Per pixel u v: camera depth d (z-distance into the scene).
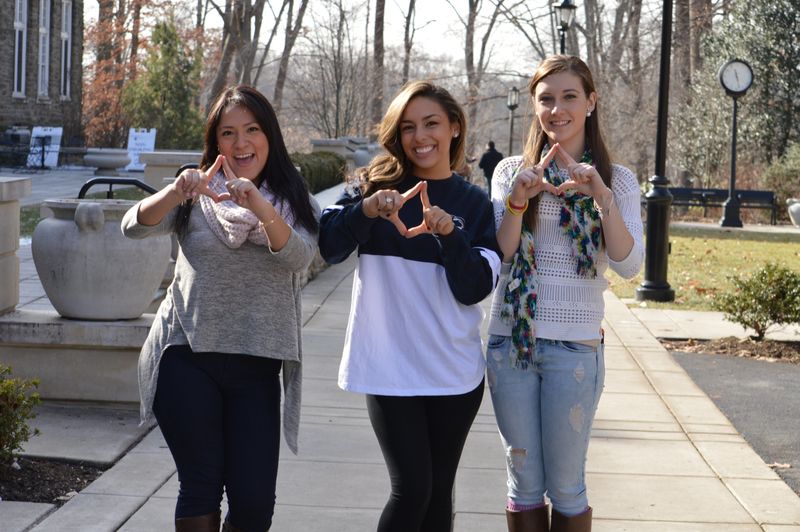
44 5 33.72
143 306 6.24
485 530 4.52
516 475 3.64
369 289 3.51
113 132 35.56
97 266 5.99
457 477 5.23
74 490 4.86
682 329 9.96
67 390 6.14
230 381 3.45
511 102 32.81
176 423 3.39
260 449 3.42
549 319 3.53
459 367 3.48
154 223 3.37
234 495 3.38
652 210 11.75
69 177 26.19
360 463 5.36
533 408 3.60
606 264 3.61
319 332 8.82
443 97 3.57
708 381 7.88
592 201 3.53
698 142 29.33
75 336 5.98
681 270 14.88
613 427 6.28
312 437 5.79
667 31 11.45
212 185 3.55
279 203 3.54
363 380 3.47
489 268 3.44
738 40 28.91
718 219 26.11
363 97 41.03
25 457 5.20
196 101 36.50
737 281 9.43
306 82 46.00
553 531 3.67
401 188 3.65
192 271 3.46
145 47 40.88
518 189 3.42
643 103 35.19
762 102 28.52
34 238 6.11
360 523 4.54
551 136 3.62
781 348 9.04
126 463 5.22
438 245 3.47
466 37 44.22
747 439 6.29
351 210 3.45
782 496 5.09
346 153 24.27
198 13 45.31
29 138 30.08
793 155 26.38
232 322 3.42
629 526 4.64
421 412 3.50
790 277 9.19
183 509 3.38
